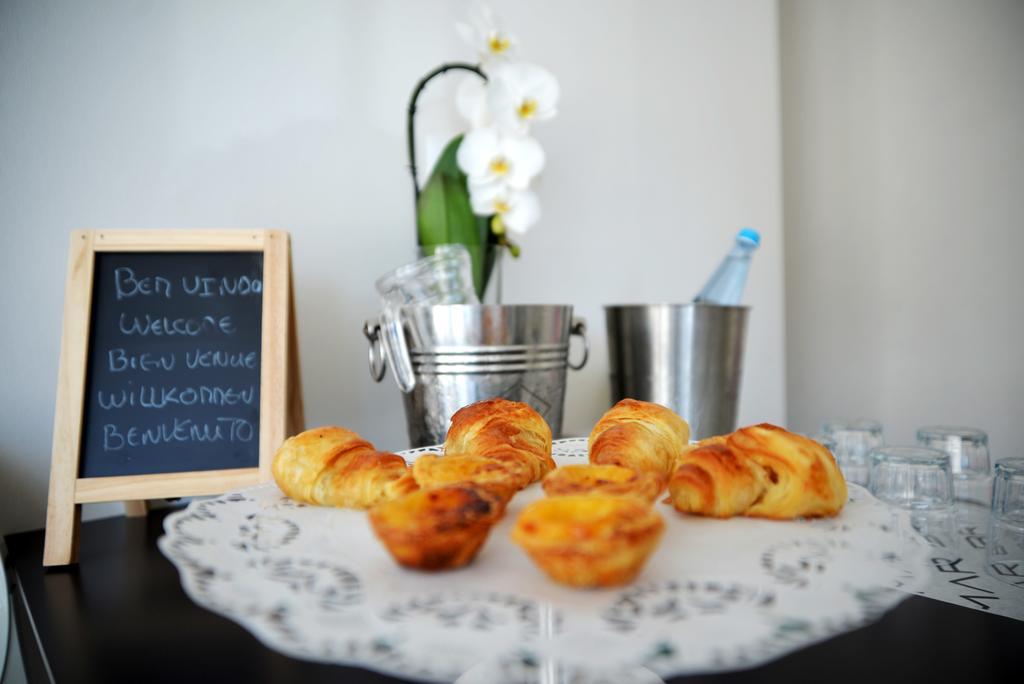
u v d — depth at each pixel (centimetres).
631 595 40
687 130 130
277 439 77
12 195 82
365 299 101
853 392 162
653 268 127
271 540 47
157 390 76
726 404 95
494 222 91
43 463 84
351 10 100
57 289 84
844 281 161
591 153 119
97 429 74
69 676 54
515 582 42
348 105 100
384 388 102
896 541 47
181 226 90
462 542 43
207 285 80
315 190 98
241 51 93
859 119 160
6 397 82
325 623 36
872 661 54
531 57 113
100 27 85
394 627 36
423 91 105
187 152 90
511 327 80
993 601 62
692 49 131
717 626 36
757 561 45
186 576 42
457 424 63
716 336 93
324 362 98
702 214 133
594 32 119
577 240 118
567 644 34
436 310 79
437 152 99
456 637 35
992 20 153
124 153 87
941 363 158
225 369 78
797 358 160
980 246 156
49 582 69
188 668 55
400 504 45
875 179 160
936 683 52
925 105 157
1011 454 155
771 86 140
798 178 159
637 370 96
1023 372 155
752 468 51
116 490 73
